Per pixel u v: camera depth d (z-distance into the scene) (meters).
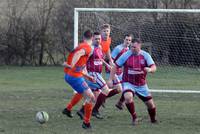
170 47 40.12
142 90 19.50
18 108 24.23
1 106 24.95
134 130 18.38
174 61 40.12
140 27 40.72
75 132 17.83
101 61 21.39
